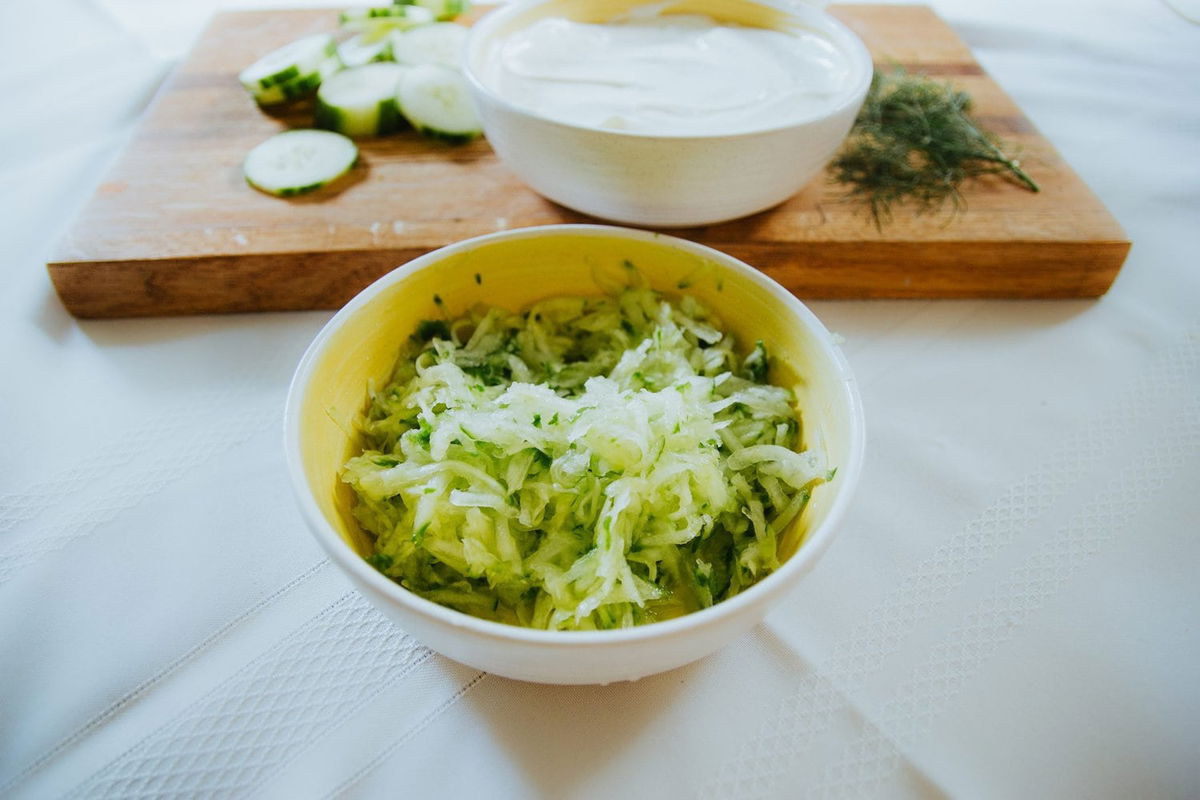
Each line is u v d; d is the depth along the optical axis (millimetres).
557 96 332
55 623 246
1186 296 337
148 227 328
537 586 229
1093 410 300
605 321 282
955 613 249
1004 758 225
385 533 236
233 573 256
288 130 378
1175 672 240
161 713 231
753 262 331
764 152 299
